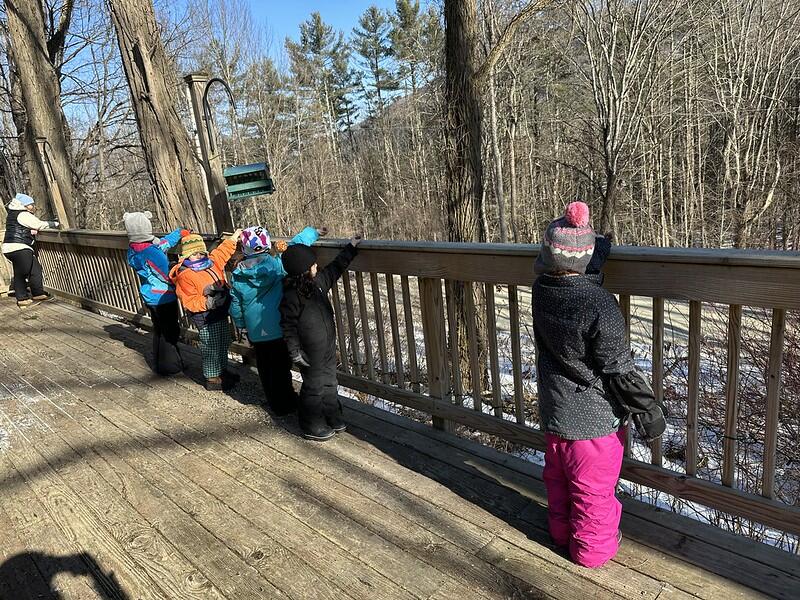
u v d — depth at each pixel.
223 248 3.60
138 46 5.00
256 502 2.47
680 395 4.59
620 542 2.01
